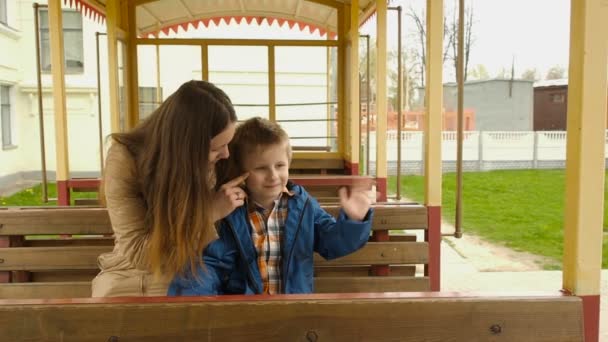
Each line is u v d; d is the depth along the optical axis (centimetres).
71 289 284
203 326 161
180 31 912
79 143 1533
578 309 170
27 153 1527
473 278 542
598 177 183
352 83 697
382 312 165
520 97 2608
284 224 218
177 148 172
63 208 300
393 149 1859
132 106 765
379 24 581
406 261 284
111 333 160
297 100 825
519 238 789
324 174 812
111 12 652
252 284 211
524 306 168
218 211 185
